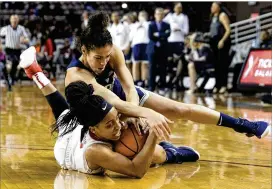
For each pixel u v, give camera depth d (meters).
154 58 8.56
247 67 7.00
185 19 8.97
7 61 10.54
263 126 3.05
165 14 9.69
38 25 12.63
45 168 2.97
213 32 8.43
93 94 2.56
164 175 2.80
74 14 14.24
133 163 2.68
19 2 14.34
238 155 3.36
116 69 2.87
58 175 2.79
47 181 2.66
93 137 2.75
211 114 3.04
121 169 2.69
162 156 3.04
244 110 6.02
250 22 11.85
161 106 3.03
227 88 8.80
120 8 14.52
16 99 7.55
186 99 7.59
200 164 3.10
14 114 5.57
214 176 2.78
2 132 4.25
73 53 12.27
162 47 8.55
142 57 8.95
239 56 9.91
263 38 8.15
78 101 2.52
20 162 3.12
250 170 2.93
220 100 7.43
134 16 9.43
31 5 14.48
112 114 2.53
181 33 8.88
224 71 8.65
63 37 13.16
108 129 2.57
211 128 4.58
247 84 6.92
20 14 14.25
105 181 2.66
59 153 2.93
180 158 3.12
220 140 3.94
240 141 3.89
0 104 6.75
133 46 8.98
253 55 6.93
